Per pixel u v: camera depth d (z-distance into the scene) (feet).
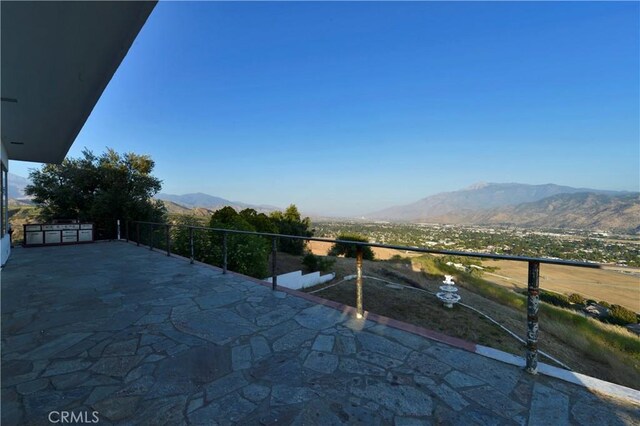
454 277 39.65
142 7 6.91
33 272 16.48
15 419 4.75
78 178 35.04
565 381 5.93
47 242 28.81
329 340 7.78
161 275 15.52
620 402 5.27
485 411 5.04
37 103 13.20
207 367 6.46
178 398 5.36
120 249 26.32
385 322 8.98
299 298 11.46
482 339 18.07
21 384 5.76
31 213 35.60
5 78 10.72
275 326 8.72
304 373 6.22
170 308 10.33
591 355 19.75
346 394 5.50
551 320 25.39
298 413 4.97
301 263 37.14
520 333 19.93
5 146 21.83
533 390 5.64
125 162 38.06
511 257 6.38
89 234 31.27
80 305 10.68
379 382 5.90
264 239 28.35
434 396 5.45
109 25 7.60
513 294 31.94
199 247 24.79
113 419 4.79
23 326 8.73
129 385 5.76
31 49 8.73
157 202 39.60
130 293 12.18
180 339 7.86
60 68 9.96
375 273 38.63
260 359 6.81
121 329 8.53
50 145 21.53
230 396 5.44
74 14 7.15
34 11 6.98
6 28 7.66
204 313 9.82
